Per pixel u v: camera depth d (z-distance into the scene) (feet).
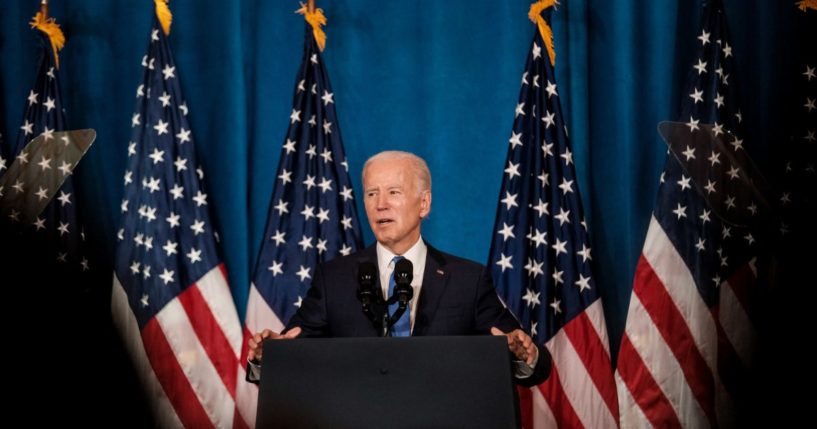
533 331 37.60
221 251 39.37
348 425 19.49
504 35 42.70
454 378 19.70
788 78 41.81
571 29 42.83
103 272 40.83
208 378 37.73
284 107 42.83
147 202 38.55
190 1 43.19
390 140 42.78
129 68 42.60
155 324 37.63
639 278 38.40
